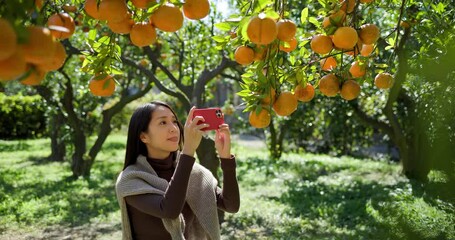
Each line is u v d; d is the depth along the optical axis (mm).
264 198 7250
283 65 1796
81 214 6375
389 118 7922
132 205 2027
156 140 2152
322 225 5609
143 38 1347
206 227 2133
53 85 9984
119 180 2100
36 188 8172
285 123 10961
